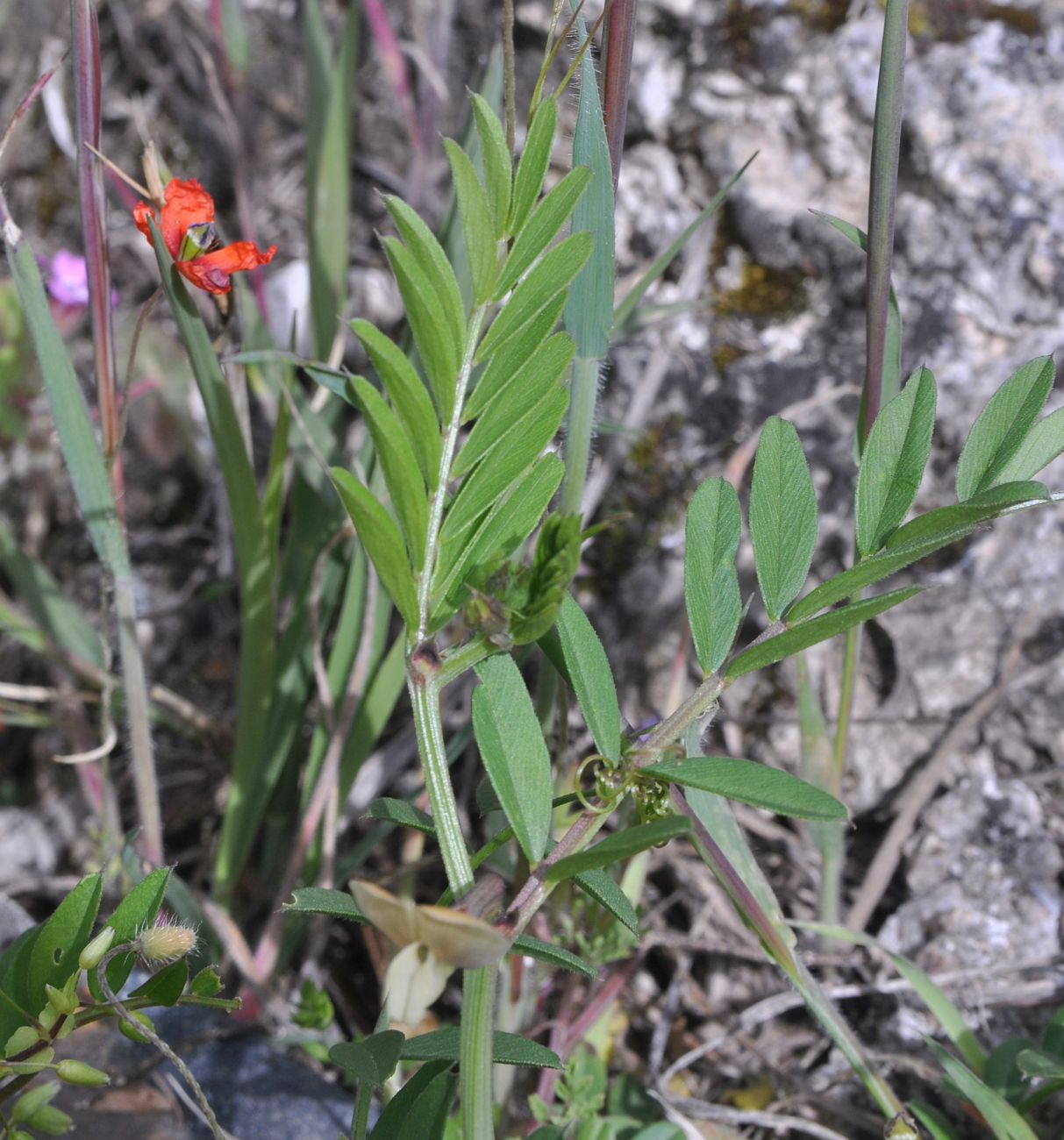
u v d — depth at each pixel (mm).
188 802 488
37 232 614
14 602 566
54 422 355
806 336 482
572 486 335
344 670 402
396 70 524
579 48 324
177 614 543
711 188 507
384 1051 278
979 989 387
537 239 279
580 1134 352
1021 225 452
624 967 383
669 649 460
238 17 544
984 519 277
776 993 403
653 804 280
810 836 394
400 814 289
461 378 277
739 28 506
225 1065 371
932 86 472
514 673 277
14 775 539
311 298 462
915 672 431
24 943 306
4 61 647
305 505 426
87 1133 354
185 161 602
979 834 408
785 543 287
